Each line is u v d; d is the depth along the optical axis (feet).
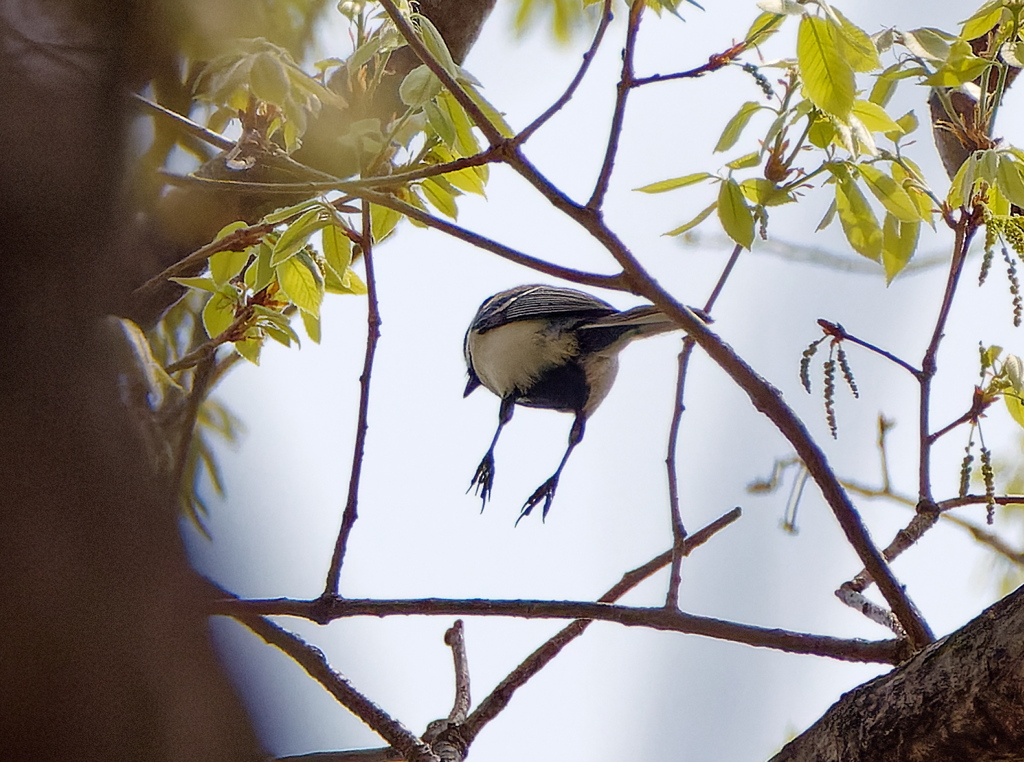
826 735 15.16
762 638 18.51
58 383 11.84
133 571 11.67
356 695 18.98
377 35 21.77
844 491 19.29
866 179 20.62
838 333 21.25
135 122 14.44
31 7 13.23
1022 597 13.69
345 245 22.53
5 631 10.73
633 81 19.38
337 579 19.67
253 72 20.08
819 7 18.08
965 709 13.46
